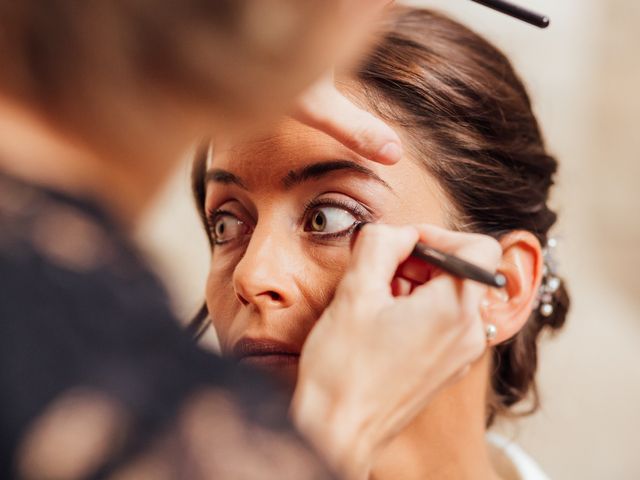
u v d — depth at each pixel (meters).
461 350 0.69
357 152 0.83
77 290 0.40
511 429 1.66
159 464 0.38
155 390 0.39
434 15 1.04
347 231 0.93
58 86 0.40
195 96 0.41
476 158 0.99
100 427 0.38
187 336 0.43
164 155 0.43
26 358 0.38
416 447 1.00
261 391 0.43
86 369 0.38
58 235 0.40
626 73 3.18
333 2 0.42
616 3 3.18
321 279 0.92
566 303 1.17
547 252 1.08
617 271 3.02
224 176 0.96
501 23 3.04
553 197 1.26
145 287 0.42
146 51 0.39
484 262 0.74
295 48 0.42
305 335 0.92
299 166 0.92
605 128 3.16
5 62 0.40
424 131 0.97
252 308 0.93
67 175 0.42
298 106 0.80
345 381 0.66
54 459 0.37
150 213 0.48
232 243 1.00
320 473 0.43
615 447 2.58
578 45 3.17
